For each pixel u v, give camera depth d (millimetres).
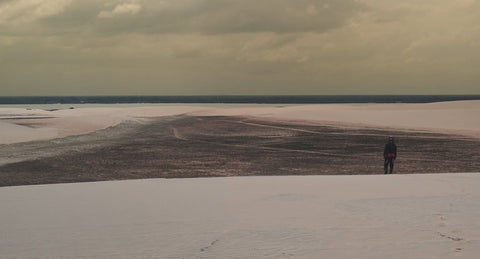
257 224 8391
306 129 43344
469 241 7074
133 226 8398
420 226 8055
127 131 42656
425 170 21906
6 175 20703
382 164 24109
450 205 9875
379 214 9070
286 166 23484
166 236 7664
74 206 10375
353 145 32031
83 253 6793
